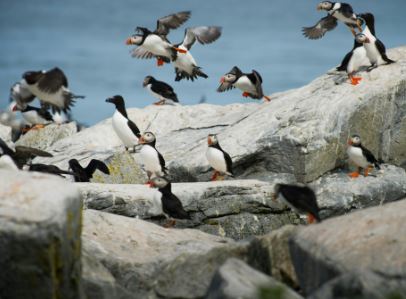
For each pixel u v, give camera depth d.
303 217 15.39
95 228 12.67
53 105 12.95
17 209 9.41
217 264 11.18
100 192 15.04
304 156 16.70
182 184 15.54
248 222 15.25
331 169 17.14
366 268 9.05
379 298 8.40
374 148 17.62
